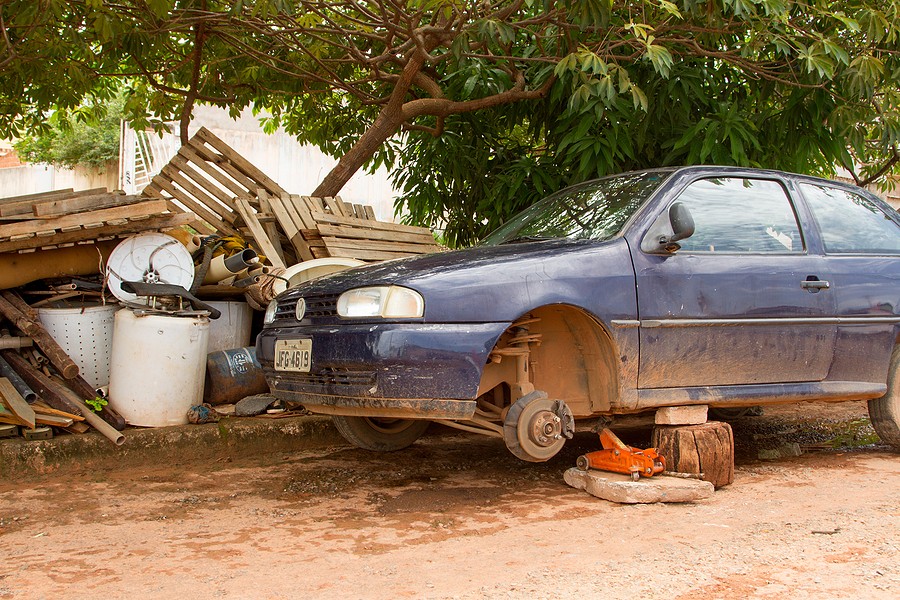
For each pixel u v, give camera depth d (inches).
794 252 178.7
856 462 192.9
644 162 290.8
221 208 272.2
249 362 221.3
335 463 193.5
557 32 256.4
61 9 222.4
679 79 260.7
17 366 195.8
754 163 272.2
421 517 146.2
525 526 138.9
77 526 141.9
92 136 735.1
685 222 152.6
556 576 112.0
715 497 157.6
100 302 211.2
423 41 248.4
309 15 244.8
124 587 110.3
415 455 203.0
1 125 320.8
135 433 189.6
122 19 241.3
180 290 201.8
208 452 196.7
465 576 113.0
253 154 672.4
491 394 173.3
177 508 153.9
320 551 126.2
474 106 279.9
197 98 312.2
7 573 117.0
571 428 153.3
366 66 288.4
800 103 273.1
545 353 163.0
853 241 191.0
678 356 160.2
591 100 252.5
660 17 237.1
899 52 247.4
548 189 295.3
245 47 279.6
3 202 219.6
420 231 285.4
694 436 162.1
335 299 148.3
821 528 133.0
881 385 189.5
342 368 143.6
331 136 360.2
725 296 164.7
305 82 329.1
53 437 183.5
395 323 138.1
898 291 190.5
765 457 200.5
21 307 196.9
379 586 109.3
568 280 149.7
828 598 101.2
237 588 109.3
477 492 164.6
